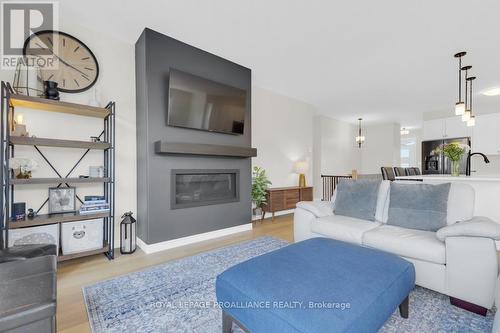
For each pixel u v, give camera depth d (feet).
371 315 3.47
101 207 8.29
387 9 7.79
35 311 3.10
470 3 7.43
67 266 7.68
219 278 4.38
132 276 6.93
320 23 8.63
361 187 8.65
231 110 11.30
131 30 9.16
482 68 12.16
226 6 7.77
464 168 17.67
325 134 23.41
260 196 13.80
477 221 5.32
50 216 7.61
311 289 3.72
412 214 7.13
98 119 9.18
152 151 9.09
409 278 4.66
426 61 11.54
